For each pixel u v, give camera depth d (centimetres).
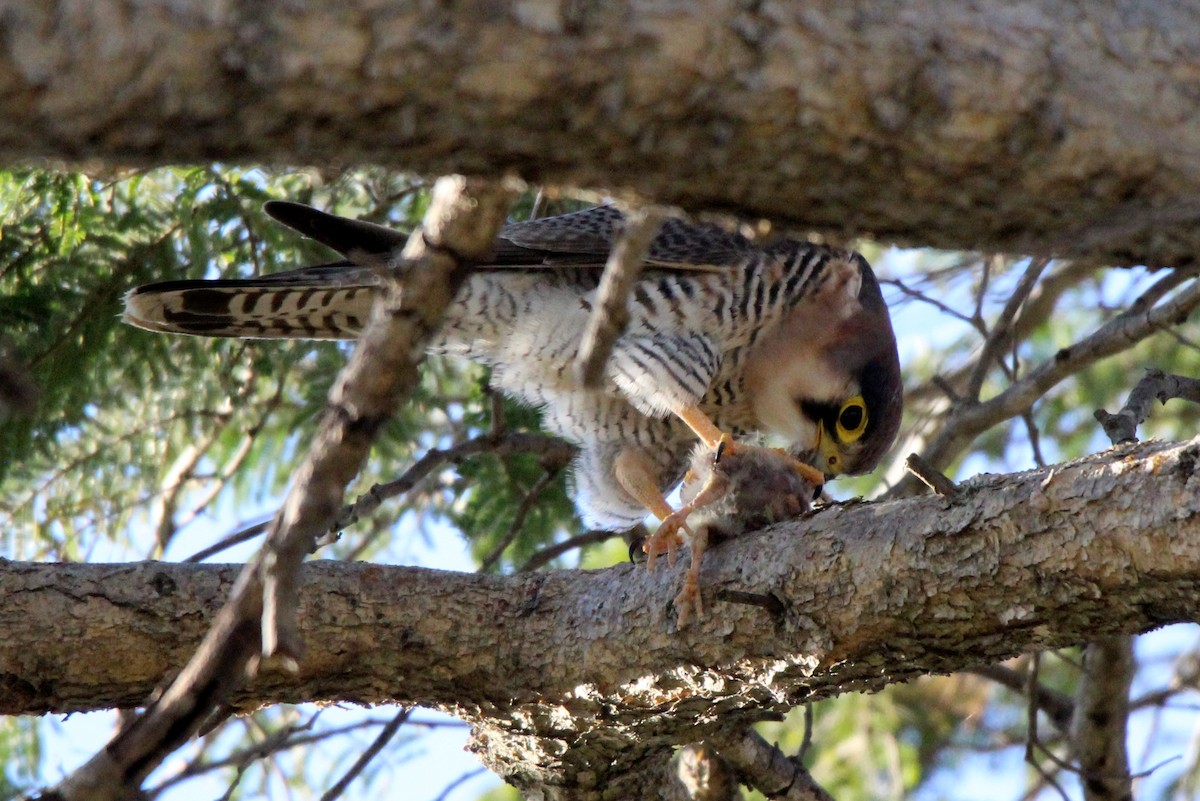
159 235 982
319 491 428
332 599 708
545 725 740
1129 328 923
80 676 673
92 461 1072
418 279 425
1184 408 1414
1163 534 538
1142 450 563
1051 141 405
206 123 353
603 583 730
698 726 740
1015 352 1024
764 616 661
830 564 639
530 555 1098
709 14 376
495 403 970
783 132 393
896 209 423
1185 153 410
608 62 370
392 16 352
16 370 412
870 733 1372
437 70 360
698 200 420
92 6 327
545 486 1066
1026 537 576
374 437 433
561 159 392
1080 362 948
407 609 716
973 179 412
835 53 388
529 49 363
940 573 602
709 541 722
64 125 340
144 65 335
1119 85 409
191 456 1088
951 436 994
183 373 1068
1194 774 1305
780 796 889
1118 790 964
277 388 1106
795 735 1392
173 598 685
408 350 430
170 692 426
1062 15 412
